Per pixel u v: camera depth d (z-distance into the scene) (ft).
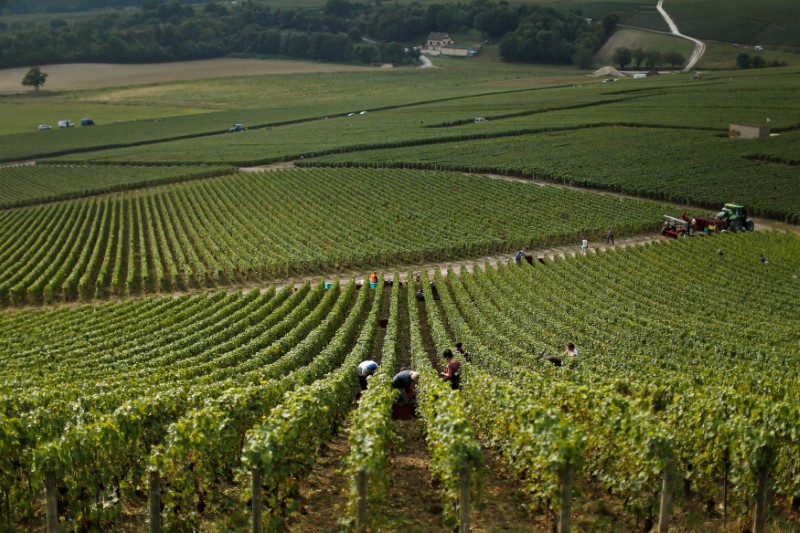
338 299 209.36
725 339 155.53
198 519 78.74
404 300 222.07
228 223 328.29
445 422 72.13
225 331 171.22
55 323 196.65
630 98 611.47
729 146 427.33
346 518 69.31
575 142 466.70
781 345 151.33
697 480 79.41
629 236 303.68
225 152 514.27
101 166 501.56
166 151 536.42
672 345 149.48
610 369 122.42
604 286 214.48
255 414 89.04
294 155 485.56
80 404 94.73
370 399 89.30
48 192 431.43
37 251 305.53
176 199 389.39
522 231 301.22
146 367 141.49
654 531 72.33
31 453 78.13
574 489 74.49
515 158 434.30
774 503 77.82
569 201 346.95
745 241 270.87
